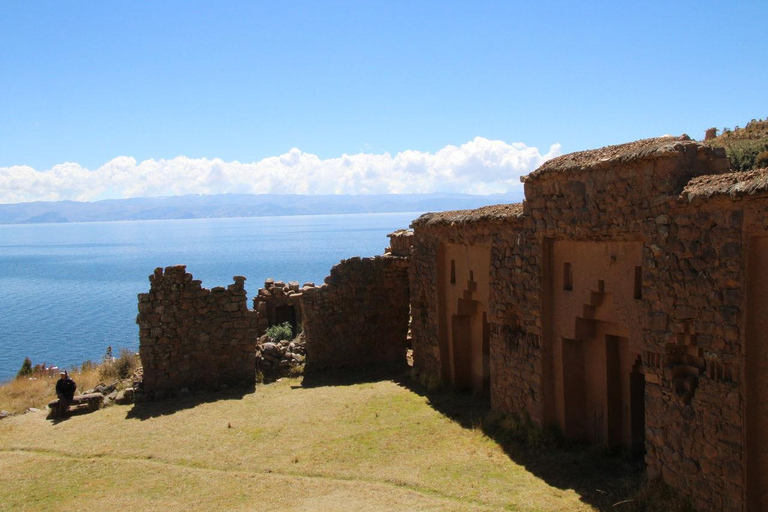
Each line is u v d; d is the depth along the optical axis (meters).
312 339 21.83
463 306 17.64
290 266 96.31
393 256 22.95
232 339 20.34
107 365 22.58
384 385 19.70
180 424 16.48
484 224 15.53
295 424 15.98
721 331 8.73
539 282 13.23
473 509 10.50
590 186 11.53
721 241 8.68
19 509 11.69
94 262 135.00
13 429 16.83
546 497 10.73
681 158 9.72
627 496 10.35
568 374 12.95
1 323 56.47
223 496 11.88
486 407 16.31
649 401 10.12
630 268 11.02
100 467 13.69
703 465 9.06
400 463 12.96
